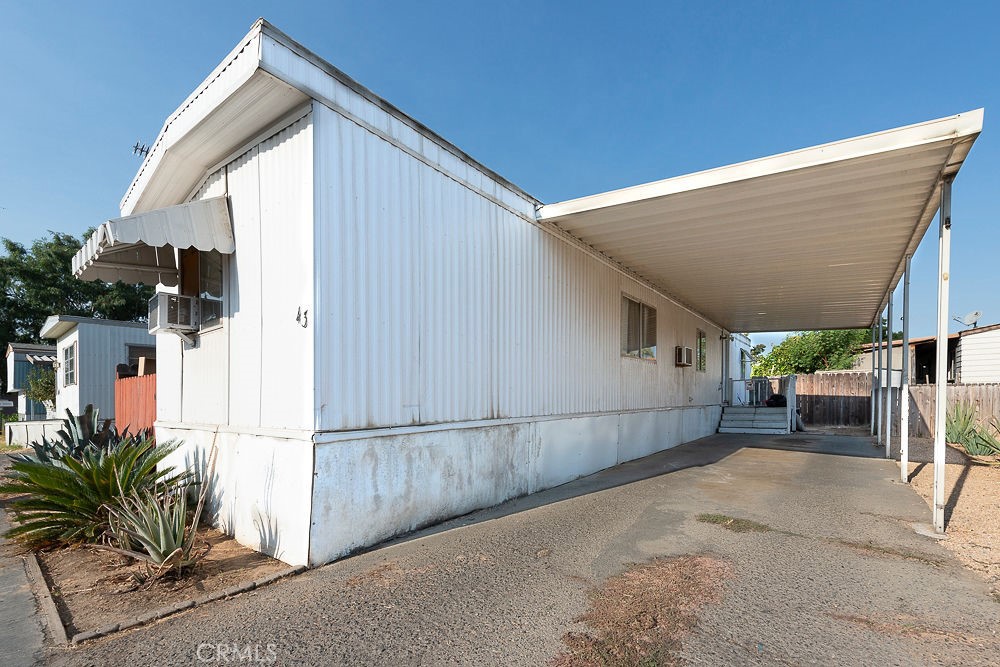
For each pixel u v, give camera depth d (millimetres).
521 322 6359
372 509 4250
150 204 6176
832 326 17125
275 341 4246
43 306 26594
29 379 18062
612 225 6859
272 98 3932
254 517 4344
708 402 15070
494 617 2996
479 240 5664
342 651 2641
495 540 4414
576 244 7578
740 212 6199
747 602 3195
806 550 4164
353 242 4195
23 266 26609
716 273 9641
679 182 5512
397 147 4648
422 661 2545
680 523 4945
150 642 2752
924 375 21953
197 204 4727
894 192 5473
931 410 12016
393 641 2732
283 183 4203
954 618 2998
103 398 14406
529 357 6496
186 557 3760
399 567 3779
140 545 4090
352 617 3002
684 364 12211
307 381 3885
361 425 4199
